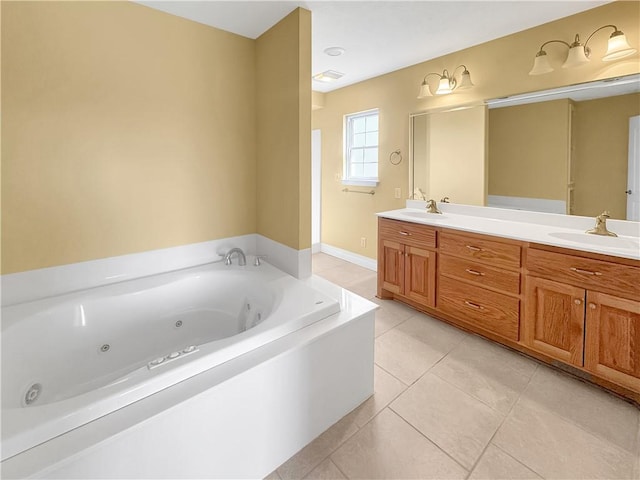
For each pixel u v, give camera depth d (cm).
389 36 261
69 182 188
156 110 214
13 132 169
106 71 193
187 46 222
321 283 223
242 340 142
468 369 214
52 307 175
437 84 313
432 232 271
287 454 150
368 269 417
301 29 211
